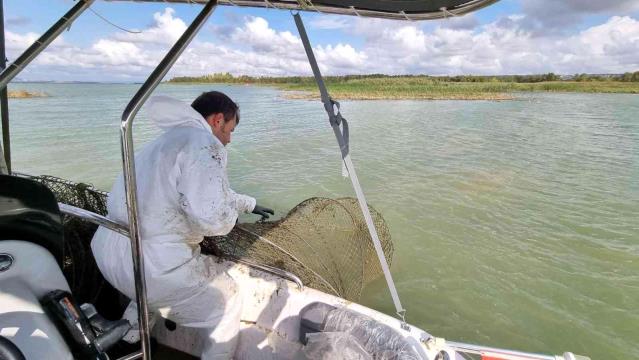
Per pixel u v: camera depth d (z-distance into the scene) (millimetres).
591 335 4312
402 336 1963
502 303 4793
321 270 3502
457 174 10195
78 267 2713
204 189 1925
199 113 2227
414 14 1575
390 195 8430
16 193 1692
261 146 13984
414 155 12562
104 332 1673
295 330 2422
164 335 2740
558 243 6277
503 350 2307
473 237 6438
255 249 3162
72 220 2824
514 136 16781
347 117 24078
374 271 4617
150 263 2016
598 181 9734
